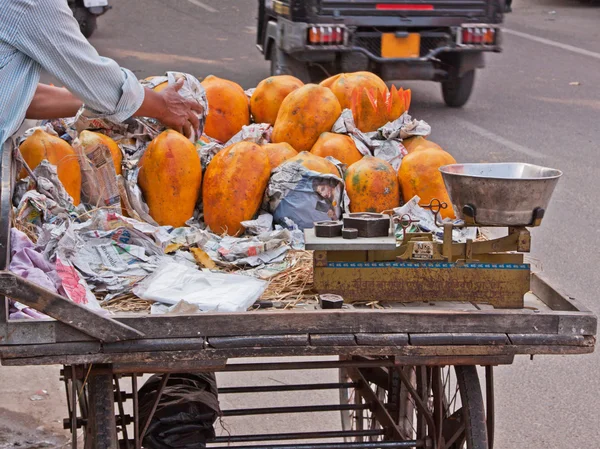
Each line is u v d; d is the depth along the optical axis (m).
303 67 7.75
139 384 4.71
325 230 2.15
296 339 1.89
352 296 2.15
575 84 10.40
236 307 2.06
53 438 3.31
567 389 3.73
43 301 1.78
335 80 3.54
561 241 5.29
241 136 3.22
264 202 2.87
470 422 2.09
